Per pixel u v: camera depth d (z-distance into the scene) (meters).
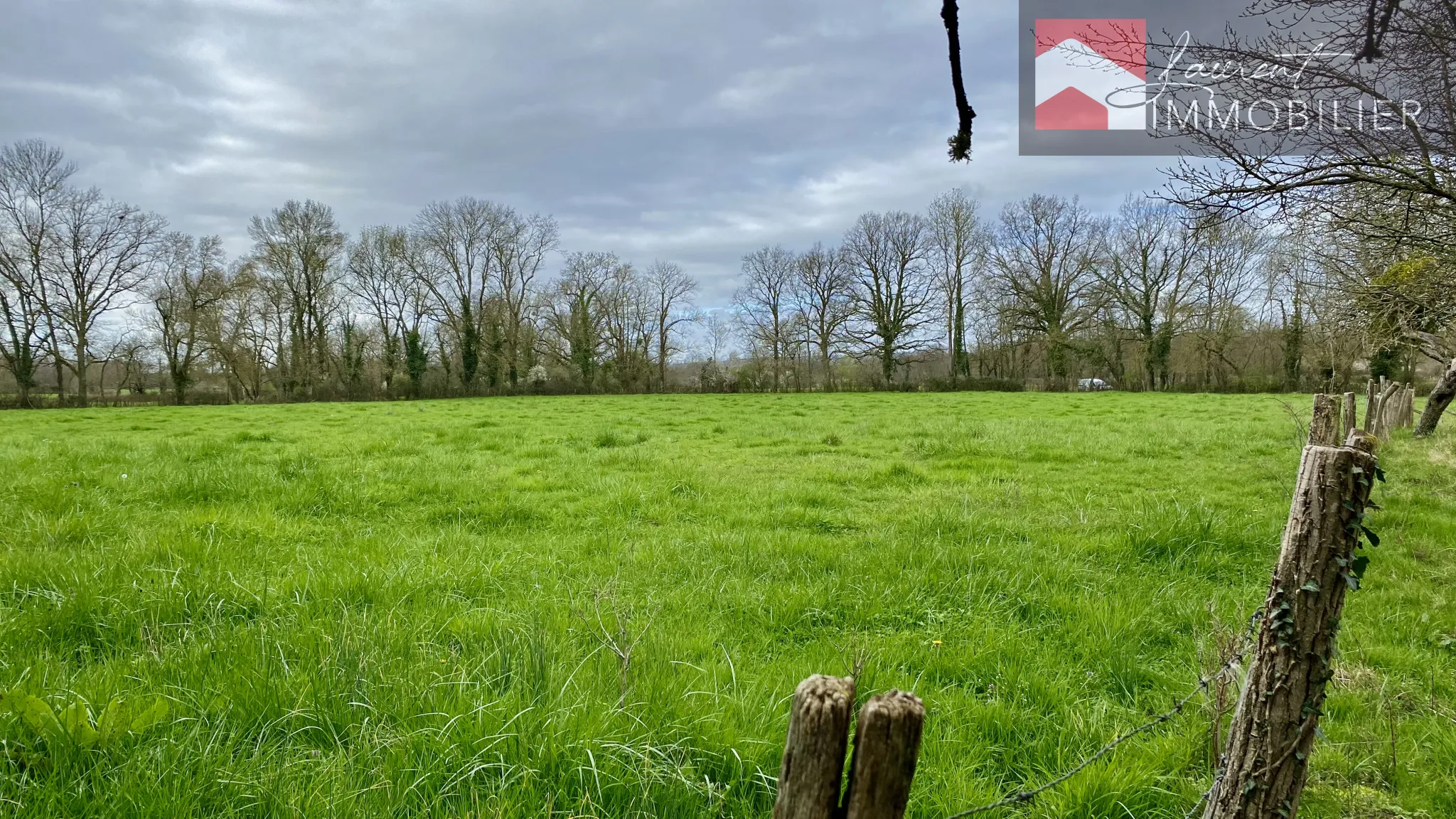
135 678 3.48
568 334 58.25
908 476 11.56
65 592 4.57
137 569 5.17
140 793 2.56
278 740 3.09
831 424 20.94
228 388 53.22
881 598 5.49
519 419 24.00
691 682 3.67
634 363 60.19
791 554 6.76
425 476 10.35
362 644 3.73
